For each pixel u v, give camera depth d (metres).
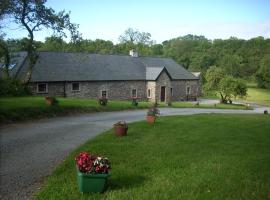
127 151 11.97
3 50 32.97
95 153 11.62
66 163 10.43
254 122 20.28
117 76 47.62
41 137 15.15
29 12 29.23
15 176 9.45
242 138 14.70
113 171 9.55
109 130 16.95
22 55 42.25
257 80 98.25
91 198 7.57
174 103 47.06
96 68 46.62
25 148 12.88
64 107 25.14
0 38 31.73
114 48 96.12
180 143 13.41
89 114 25.86
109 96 46.53
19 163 10.76
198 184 8.51
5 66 35.44
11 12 27.64
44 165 10.55
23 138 14.83
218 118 22.03
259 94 84.94
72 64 44.62
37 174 9.63
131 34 99.88
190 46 122.06
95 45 96.06
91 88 44.41
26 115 21.14
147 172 9.52
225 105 52.81
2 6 25.33
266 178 9.09
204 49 117.62
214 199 7.57
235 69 101.81
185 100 58.53
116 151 11.96
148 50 100.38
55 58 43.75
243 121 20.64
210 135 15.22
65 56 45.16
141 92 50.81
